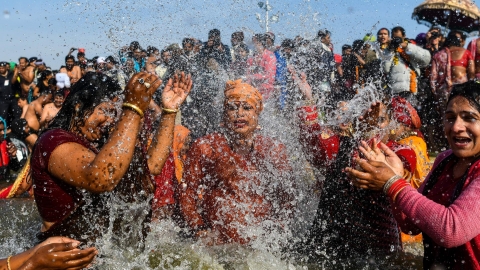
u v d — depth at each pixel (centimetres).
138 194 300
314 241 344
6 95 1073
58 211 277
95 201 282
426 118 709
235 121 364
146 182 304
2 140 765
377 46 715
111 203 288
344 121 356
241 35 645
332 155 360
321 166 370
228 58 644
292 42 642
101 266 290
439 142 708
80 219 283
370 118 335
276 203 367
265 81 588
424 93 716
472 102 248
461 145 252
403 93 688
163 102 325
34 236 355
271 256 339
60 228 282
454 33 734
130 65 631
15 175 766
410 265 327
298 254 344
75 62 891
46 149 268
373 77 696
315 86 669
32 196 510
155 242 339
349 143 341
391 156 275
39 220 397
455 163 269
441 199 267
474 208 236
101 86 286
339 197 335
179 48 655
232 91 367
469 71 698
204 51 648
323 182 357
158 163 319
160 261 315
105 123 286
